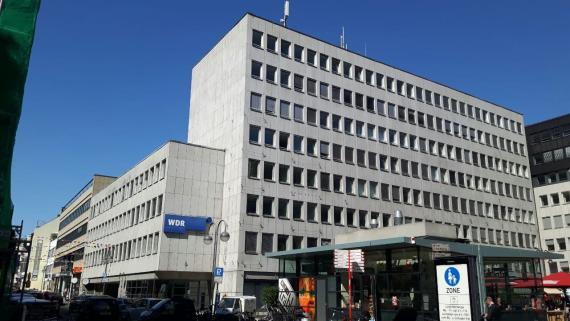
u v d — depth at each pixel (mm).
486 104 76062
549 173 80062
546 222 78188
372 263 25922
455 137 69500
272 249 48812
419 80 67500
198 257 49344
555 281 27750
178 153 50719
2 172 15055
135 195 58688
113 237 65062
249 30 53219
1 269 20016
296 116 54125
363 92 60688
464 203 67562
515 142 78688
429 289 22219
